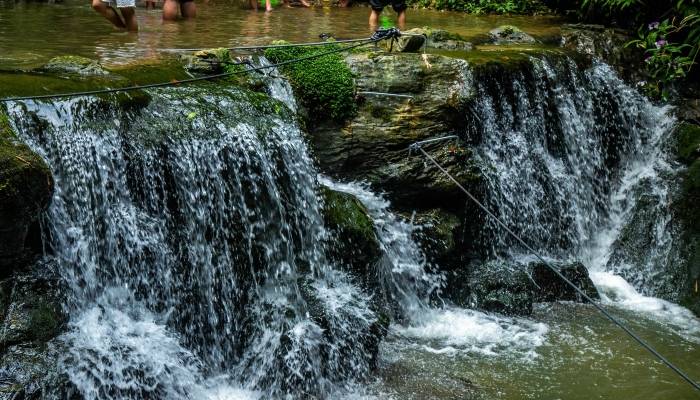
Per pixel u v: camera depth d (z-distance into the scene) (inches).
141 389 198.5
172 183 227.3
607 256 345.7
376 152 295.0
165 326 215.3
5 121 195.8
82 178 209.6
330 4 562.3
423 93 299.9
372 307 255.6
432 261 287.1
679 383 242.8
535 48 368.8
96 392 189.9
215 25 413.4
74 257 205.6
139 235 218.4
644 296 321.1
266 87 283.3
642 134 376.2
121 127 222.5
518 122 330.6
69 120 212.8
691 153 351.3
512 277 289.0
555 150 349.4
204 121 237.9
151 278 220.4
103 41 334.3
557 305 292.7
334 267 260.4
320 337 229.6
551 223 333.1
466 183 295.0
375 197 290.0
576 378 242.1
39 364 183.5
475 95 303.3
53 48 308.2
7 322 185.9
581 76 364.8
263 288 241.0
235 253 237.0
